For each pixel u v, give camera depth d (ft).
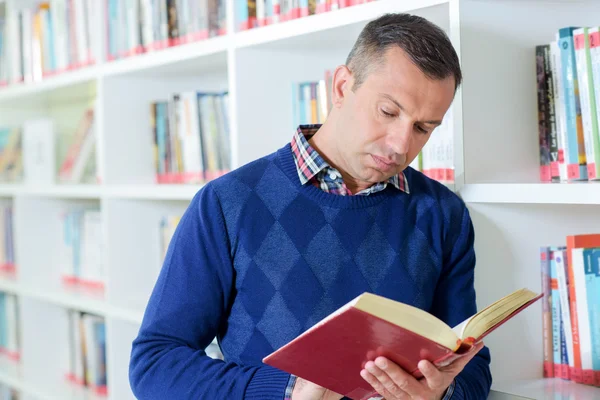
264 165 4.06
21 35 8.55
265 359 3.08
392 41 3.50
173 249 3.97
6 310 9.36
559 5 4.53
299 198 3.93
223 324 4.09
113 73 6.70
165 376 3.69
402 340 2.84
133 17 6.56
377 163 3.65
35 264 8.64
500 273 4.42
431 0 4.23
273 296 3.85
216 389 3.61
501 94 4.38
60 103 9.34
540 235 4.53
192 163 6.37
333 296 3.85
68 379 8.38
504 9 4.35
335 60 5.71
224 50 5.45
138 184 7.02
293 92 5.41
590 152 4.11
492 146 4.36
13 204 9.78
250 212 3.91
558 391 4.20
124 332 6.85
